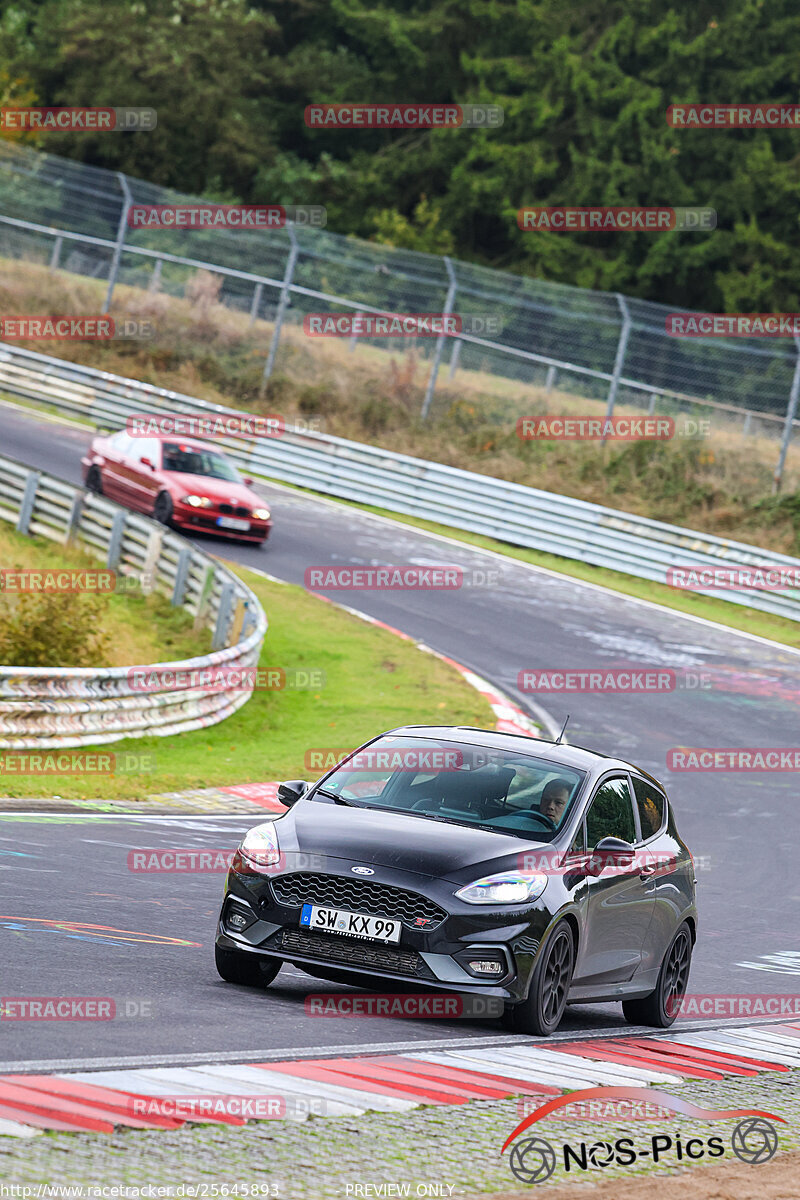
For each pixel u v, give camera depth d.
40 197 159.00
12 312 160.12
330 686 83.44
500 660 93.25
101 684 64.00
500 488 128.25
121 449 109.19
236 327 164.12
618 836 31.34
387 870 26.83
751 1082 26.05
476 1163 18.05
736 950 44.22
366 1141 18.22
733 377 160.50
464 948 26.31
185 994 26.20
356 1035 24.75
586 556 124.56
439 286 144.12
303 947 27.06
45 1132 16.62
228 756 67.19
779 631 111.44
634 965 31.41
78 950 28.53
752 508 135.12
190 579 89.75
